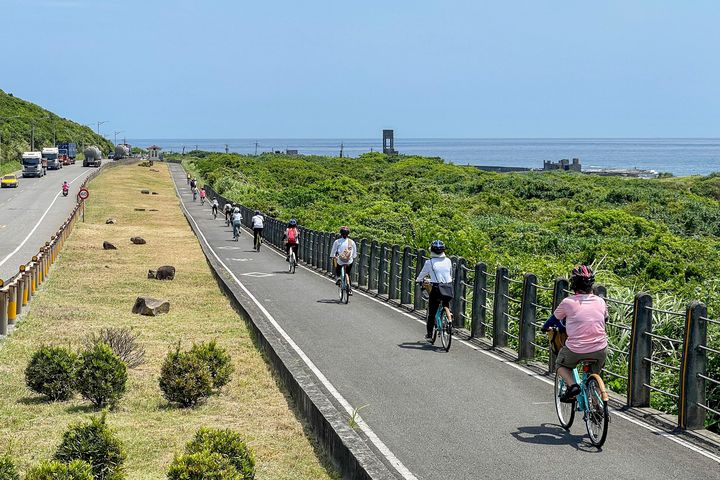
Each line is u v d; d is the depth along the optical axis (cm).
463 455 916
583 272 940
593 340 929
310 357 1489
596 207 5909
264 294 2486
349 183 7225
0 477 793
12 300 1900
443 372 1357
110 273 3052
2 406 1230
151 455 994
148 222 5775
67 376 1277
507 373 1348
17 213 5988
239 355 1582
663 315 1391
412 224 4722
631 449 934
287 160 12012
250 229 5419
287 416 1153
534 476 844
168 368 1246
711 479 831
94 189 8512
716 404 1133
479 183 7338
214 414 1180
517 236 3938
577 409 993
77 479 766
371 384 1271
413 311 2089
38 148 14612
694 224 5278
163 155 18450
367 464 826
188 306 2302
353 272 2866
